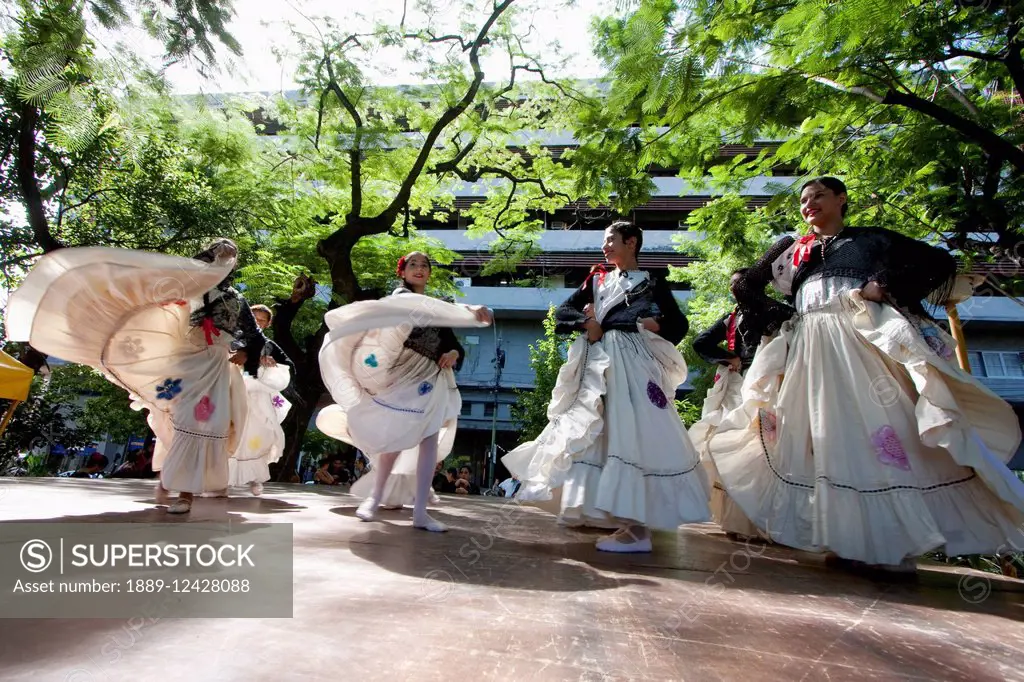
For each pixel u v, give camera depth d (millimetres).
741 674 1178
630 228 3254
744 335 3693
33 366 8547
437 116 12289
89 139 4316
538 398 20344
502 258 14914
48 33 3523
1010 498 2299
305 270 11422
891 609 1854
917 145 6074
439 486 14453
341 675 1032
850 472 2539
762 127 5117
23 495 3869
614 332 3025
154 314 3541
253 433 5102
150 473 11938
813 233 3123
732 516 3506
